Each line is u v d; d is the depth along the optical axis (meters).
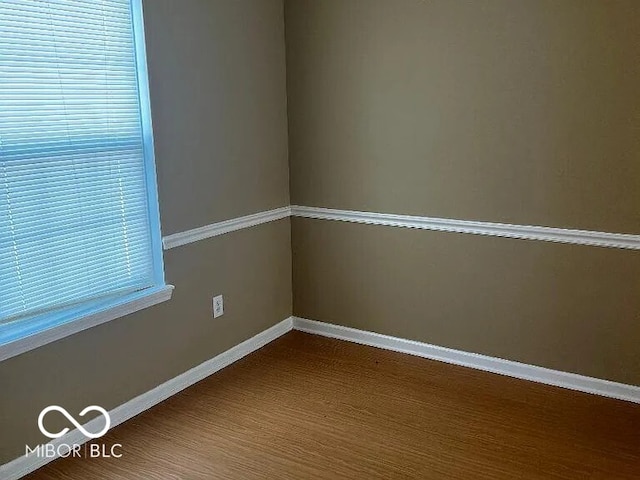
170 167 2.69
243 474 2.24
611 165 2.54
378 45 2.98
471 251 2.97
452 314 3.09
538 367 2.91
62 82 2.23
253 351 3.34
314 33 3.15
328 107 3.21
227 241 3.08
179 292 2.83
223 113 2.93
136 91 2.53
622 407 2.67
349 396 2.81
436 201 3.00
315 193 3.38
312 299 3.56
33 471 2.26
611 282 2.65
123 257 2.58
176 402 2.78
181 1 2.63
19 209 2.15
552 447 2.38
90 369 2.44
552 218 2.72
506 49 2.66
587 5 2.45
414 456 2.34
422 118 2.94
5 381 2.14
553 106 2.61
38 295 2.25
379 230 3.22
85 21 2.28
